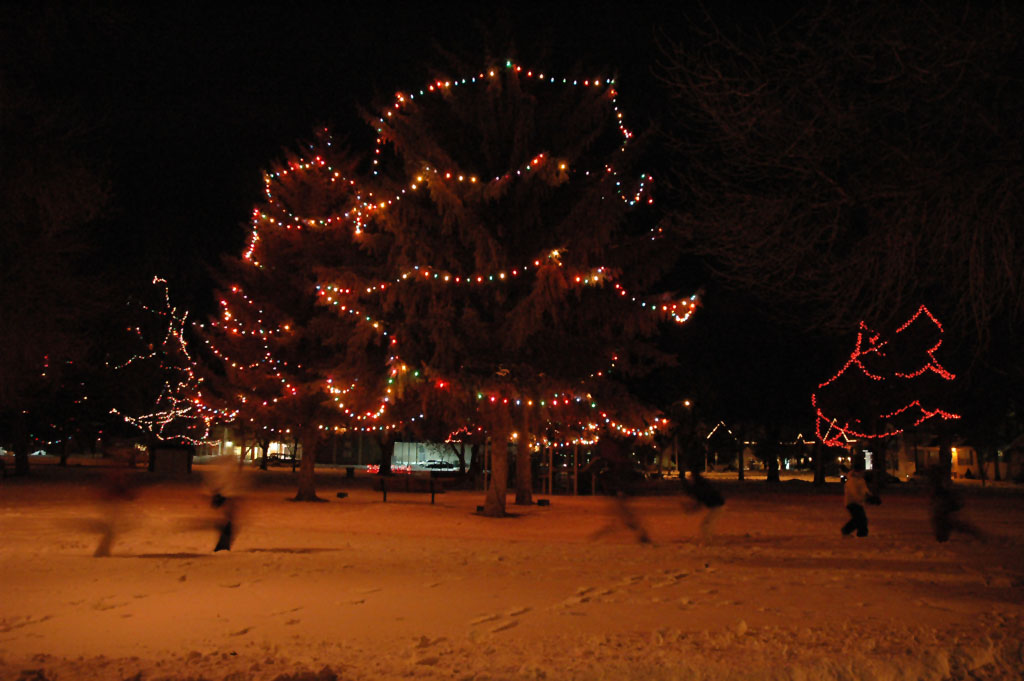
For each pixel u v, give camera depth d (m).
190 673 6.86
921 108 9.74
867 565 14.72
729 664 7.21
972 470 83.75
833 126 10.07
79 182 21.59
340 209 32.53
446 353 25.30
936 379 42.12
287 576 12.46
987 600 10.74
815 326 11.95
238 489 16.55
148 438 59.81
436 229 26.45
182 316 57.44
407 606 10.20
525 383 25.59
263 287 33.19
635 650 7.89
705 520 20.70
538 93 27.94
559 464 57.94
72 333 28.23
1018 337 15.36
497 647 8.04
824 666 7.05
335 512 28.03
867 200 10.22
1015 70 9.23
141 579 12.07
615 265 27.03
